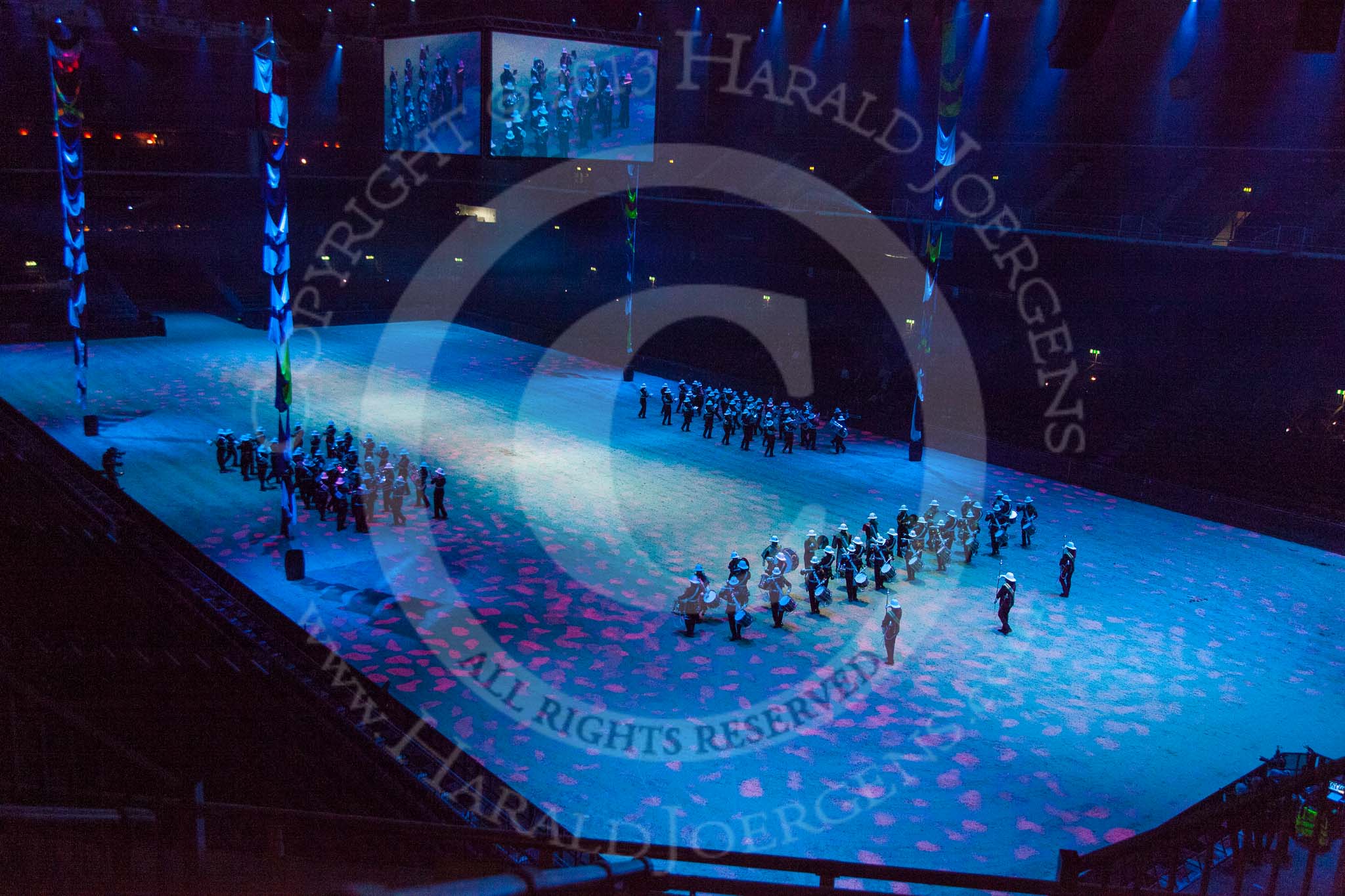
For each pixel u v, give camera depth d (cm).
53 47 3080
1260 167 3544
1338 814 940
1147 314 3709
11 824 618
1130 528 2833
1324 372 3247
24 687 950
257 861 667
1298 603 2323
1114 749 1677
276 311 2200
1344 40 3297
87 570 1983
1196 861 1216
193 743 1410
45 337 4834
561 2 4656
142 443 3234
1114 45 3816
